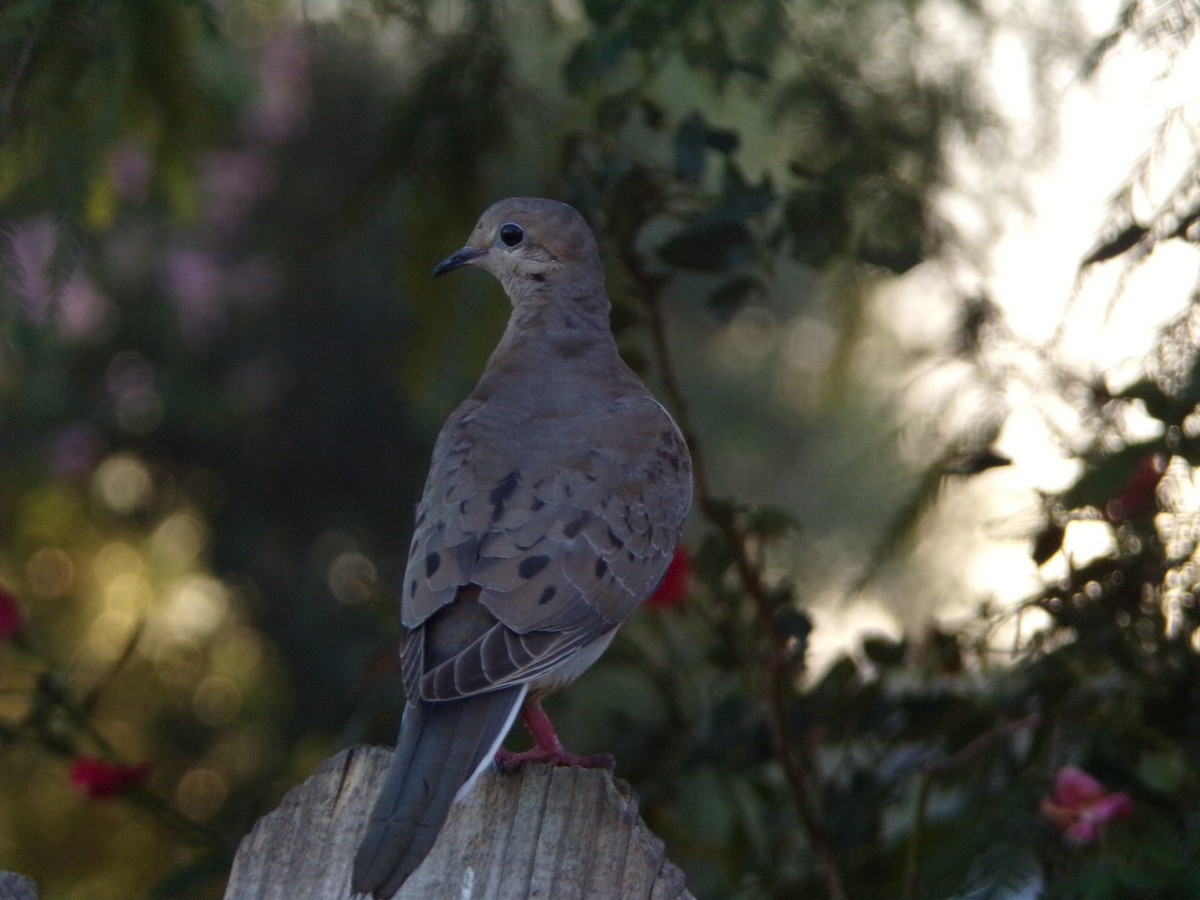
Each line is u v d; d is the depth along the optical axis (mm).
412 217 9617
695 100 11781
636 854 5539
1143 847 7180
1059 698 8219
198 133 9617
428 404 10344
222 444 23531
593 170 9219
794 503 24781
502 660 6363
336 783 5777
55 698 8664
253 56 18141
